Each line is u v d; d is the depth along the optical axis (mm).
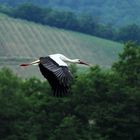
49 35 177750
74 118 73562
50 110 76312
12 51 159000
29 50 163375
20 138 74500
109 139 75500
